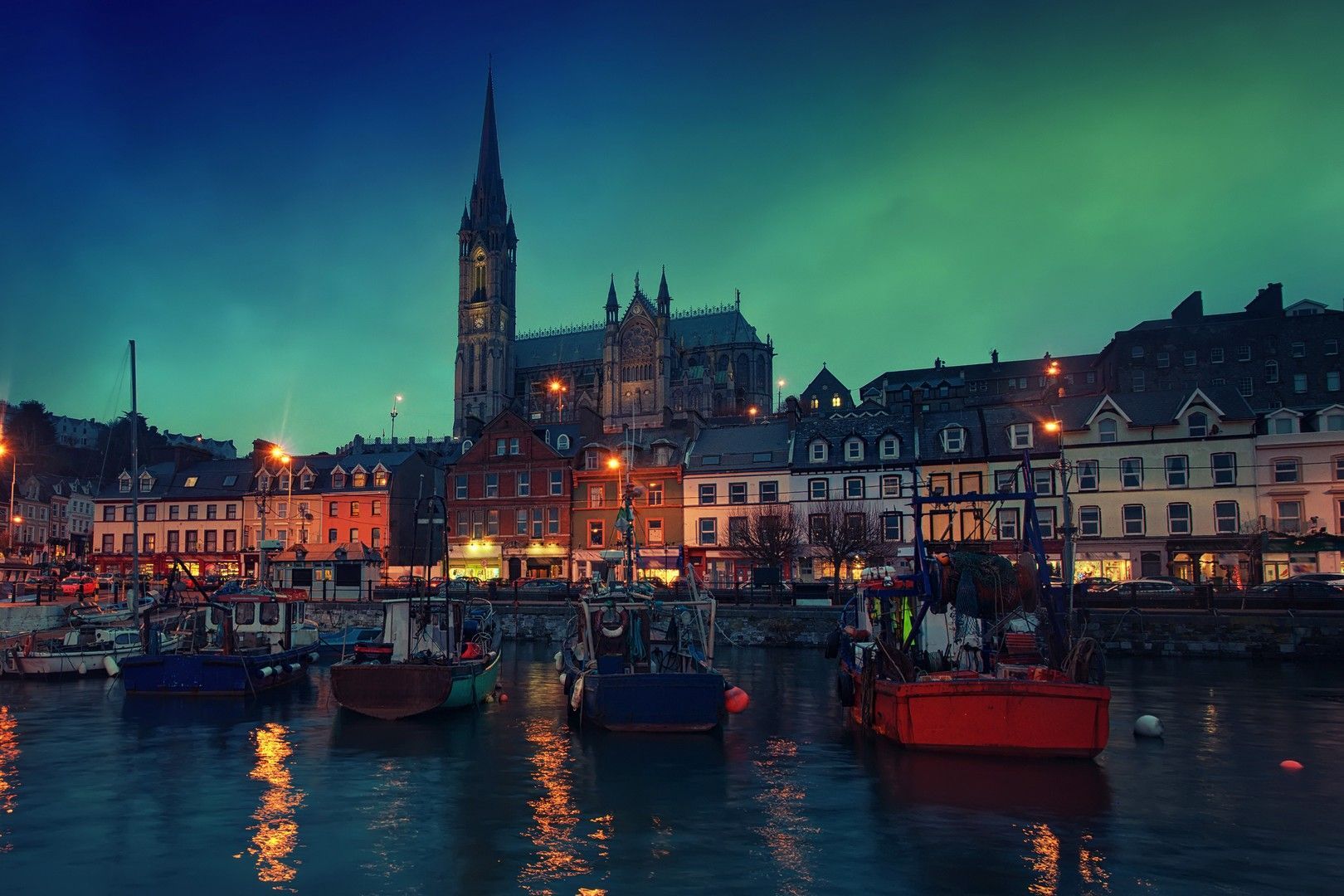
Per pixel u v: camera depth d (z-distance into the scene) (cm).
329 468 8919
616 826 1866
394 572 8212
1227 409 6500
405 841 1773
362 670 3017
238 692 3519
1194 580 6072
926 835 1797
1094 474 6606
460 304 19238
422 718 3091
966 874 1588
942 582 2566
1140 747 2558
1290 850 1711
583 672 2991
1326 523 6131
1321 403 8762
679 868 1617
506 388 19062
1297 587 4919
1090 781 2177
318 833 1827
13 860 1675
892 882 1550
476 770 2356
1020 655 2498
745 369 16912
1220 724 2889
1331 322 8894
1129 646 4694
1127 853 1692
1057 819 1894
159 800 2078
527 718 3091
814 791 2120
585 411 8494
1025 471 2684
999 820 1888
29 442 15738
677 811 1966
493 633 4631
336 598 6544
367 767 2389
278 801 2066
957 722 2364
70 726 2991
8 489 11719
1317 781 2197
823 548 6594
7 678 4166
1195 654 4606
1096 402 6881
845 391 13300
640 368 16362
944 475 6938
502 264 19550
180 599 5759
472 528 8150
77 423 18188
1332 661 4425
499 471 8169
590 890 1515
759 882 1549
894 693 2459
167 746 2669
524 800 2070
